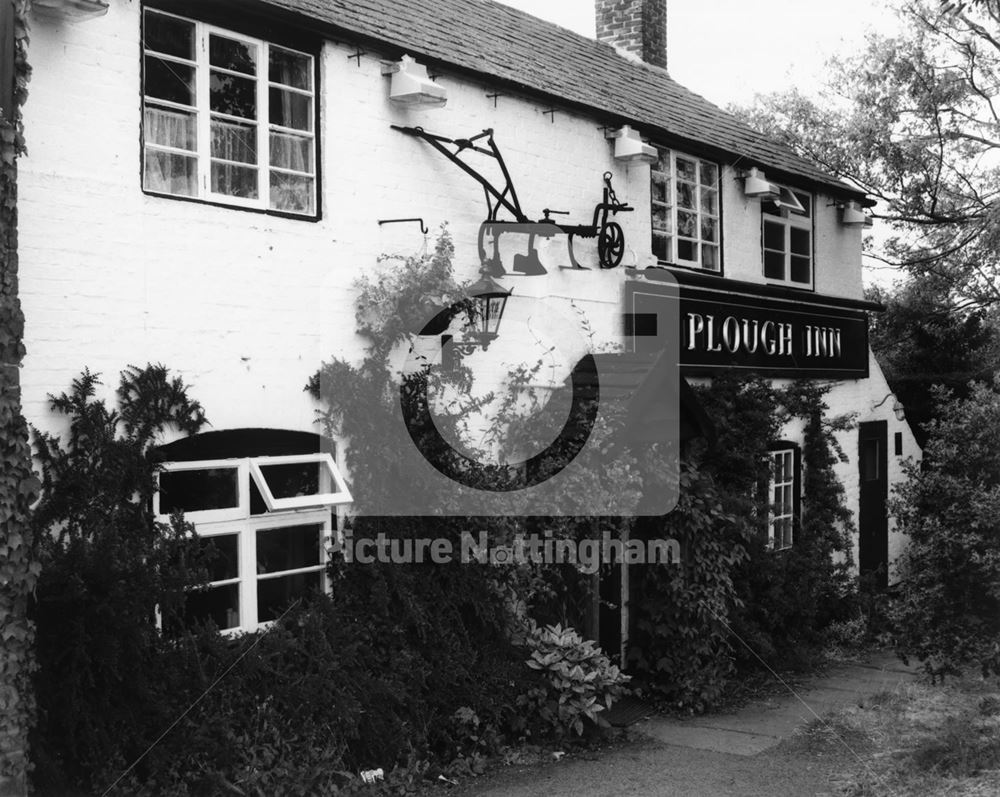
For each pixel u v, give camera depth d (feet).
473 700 28.71
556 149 35.81
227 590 25.64
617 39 52.49
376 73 29.45
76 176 22.65
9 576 18.93
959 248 65.98
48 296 22.09
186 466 24.41
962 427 29.35
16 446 19.06
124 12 23.67
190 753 22.62
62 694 20.92
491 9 43.27
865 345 52.75
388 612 27.50
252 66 26.84
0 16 19.34
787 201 47.37
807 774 26.89
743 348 43.47
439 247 30.60
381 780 25.96
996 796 21.76
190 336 24.68
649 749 29.78
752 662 39.24
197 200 25.00
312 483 27.40
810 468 46.26
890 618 29.84
